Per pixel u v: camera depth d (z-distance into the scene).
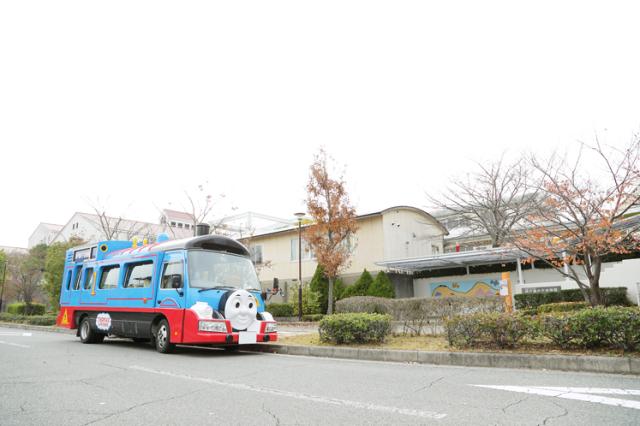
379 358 8.55
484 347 8.12
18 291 33.66
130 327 10.84
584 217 10.02
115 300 11.47
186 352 10.12
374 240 22.23
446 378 6.29
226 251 10.55
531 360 7.08
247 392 5.46
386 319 9.84
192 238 10.02
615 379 6.00
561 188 11.07
